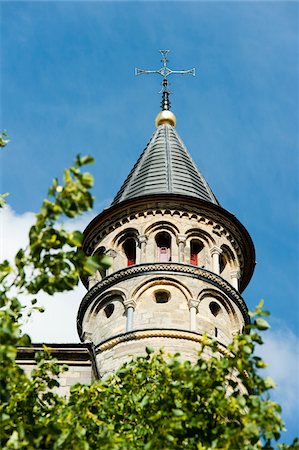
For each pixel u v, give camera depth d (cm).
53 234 1727
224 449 1750
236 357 1844
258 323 1794
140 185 4272
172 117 4994
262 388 1788
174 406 1878
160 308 3612
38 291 1752
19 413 1934
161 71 5341
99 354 3544
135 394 2088
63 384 2984
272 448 1797
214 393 1853
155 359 2167
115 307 3709
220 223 4075
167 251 3947
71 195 1698
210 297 3750
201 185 4381
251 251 4175
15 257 1759
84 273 1744
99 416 2020
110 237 4031
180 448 1816
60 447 1775
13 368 1756
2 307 1792
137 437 1944
